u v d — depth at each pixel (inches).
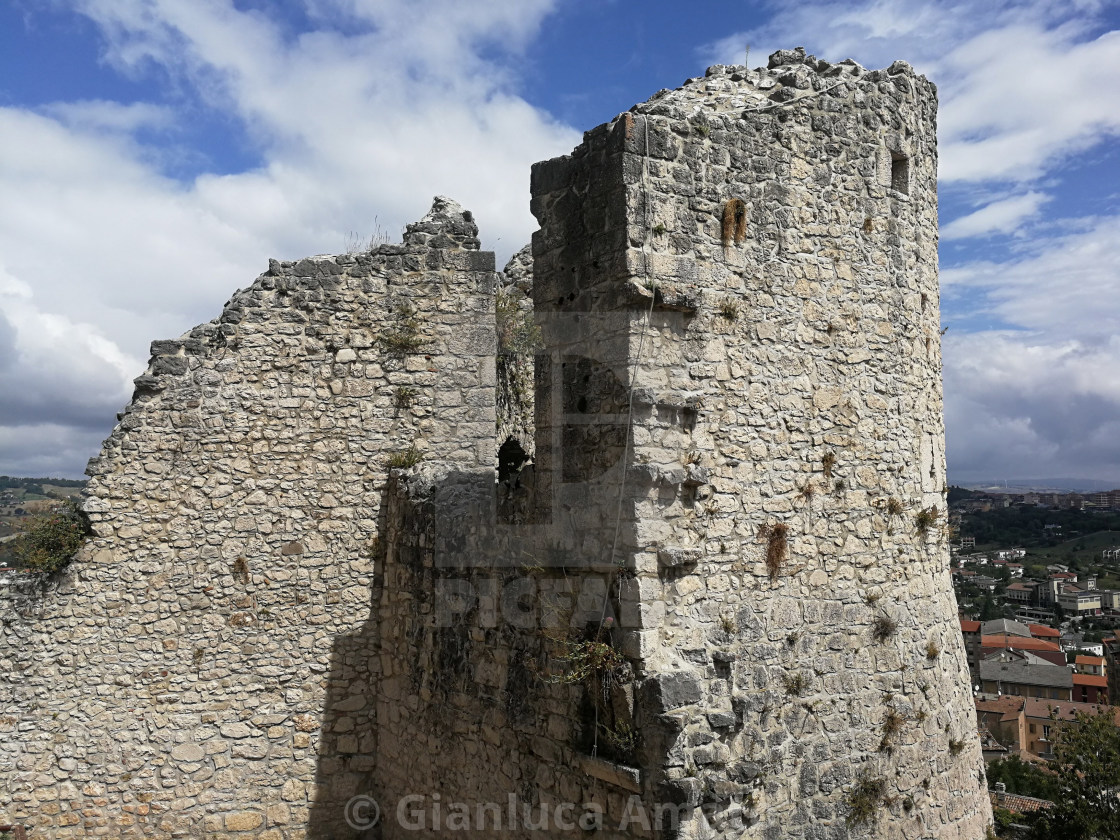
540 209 335.0
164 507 478.9
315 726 483.8
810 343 341.7
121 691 465.7
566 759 303.9
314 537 497.0
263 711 480.1
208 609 479.8
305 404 504.1
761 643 311.4
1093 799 461.1
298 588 491.5
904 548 370.6
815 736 322.3
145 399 481.1
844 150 361.1
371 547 501.7
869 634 348.8
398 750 454.9
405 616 458.6
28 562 459.5
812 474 337.4
